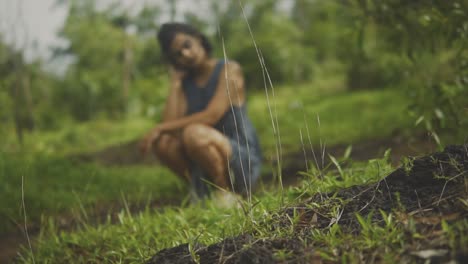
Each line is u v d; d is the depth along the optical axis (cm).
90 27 2162
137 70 2161
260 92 1994
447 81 371
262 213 226
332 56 2177
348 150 264
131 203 445
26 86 1455
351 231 176
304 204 209
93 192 489
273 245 173
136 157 864
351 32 403
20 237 386
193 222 314
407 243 157
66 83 1998
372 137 707
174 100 445
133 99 1888
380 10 380
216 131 404
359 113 996
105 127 1579
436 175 189
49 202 445
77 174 557
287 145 764
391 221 170
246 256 162
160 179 573
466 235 149
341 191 208
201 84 433
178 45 422
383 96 1131
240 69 428
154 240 293
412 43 386
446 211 169
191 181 435
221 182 404
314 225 190
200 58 427
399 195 189
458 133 362
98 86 1978
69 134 1308
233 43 2064
